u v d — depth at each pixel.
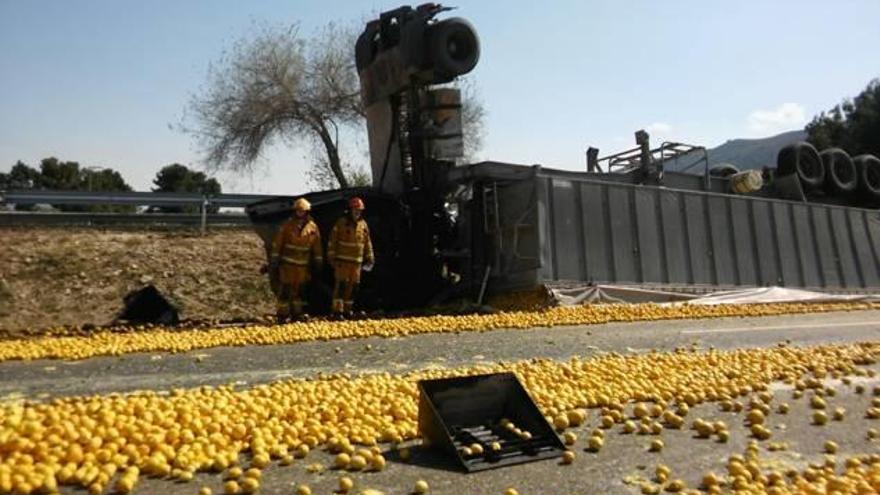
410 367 7.80
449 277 17.58
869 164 27.47
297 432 4.80
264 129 29.47
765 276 21.77
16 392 6.27
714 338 11.07
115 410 4.91
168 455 4.23
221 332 10.34
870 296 21.75
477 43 17.33
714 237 20.48
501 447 4.65
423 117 17.56
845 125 52.41
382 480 4.18
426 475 4.29
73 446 4.10
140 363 7.95
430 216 17.36
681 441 5.21
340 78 30.91
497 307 16.05
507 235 16.48
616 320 13.81
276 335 10.03
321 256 14.14
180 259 20.11
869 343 10.42
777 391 7.05
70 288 17.86
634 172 19.81
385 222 16.61
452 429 4.87
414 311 15.27
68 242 19.77
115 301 17.80
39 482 3.72
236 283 19.66
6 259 18.38
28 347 8.61
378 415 5.33
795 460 4.85
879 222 26.20
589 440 4.94
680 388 6.63
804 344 10.59
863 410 6.48
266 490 3.94
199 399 5.38
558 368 7.28
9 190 20.59
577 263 16.80
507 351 9.16
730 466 4.45
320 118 30.69
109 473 3.94
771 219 22.39
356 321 12.16
